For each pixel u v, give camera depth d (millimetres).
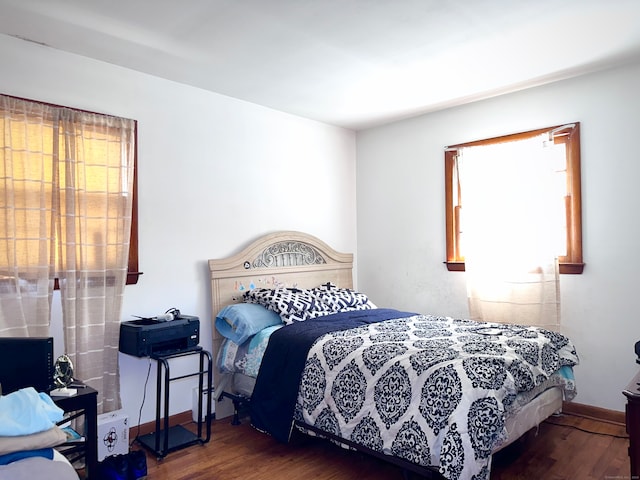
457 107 4125
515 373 2301
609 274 3318
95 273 2943
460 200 4117
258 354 3189
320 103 3994
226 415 3553
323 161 4617
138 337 2842
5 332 2566
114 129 3061
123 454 2697
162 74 3311
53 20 2502
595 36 2746
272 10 2396
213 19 2494
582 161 3438
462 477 1990
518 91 3742
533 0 2316
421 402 2250
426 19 2508
